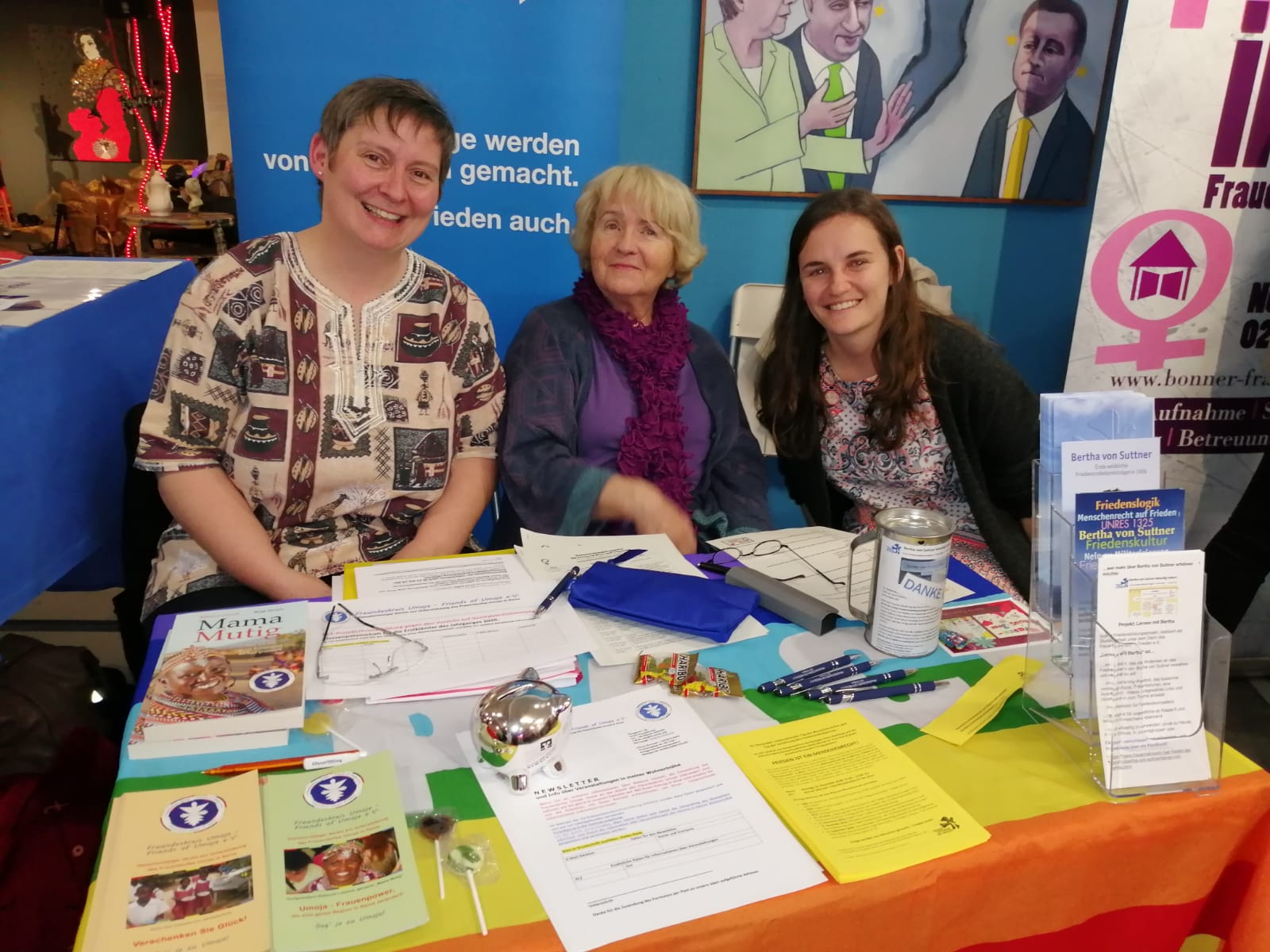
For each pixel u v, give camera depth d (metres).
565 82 1.95
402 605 1.05
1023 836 0.72
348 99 1.32
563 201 2.05
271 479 1.42
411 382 1.48
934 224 2.65
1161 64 1.97
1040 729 0.88
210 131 4.22
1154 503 0.84
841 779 0.79
